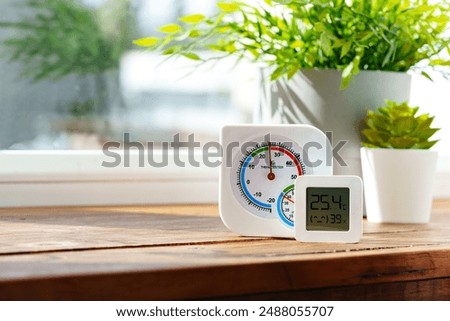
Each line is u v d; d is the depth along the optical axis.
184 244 0.95
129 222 1.16
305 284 0.83
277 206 1.03
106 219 1.20
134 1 1.68
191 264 0.79
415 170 1.21
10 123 1.59
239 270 0.80
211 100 1.68
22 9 1.62
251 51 1.31
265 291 0.81
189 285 0.77
